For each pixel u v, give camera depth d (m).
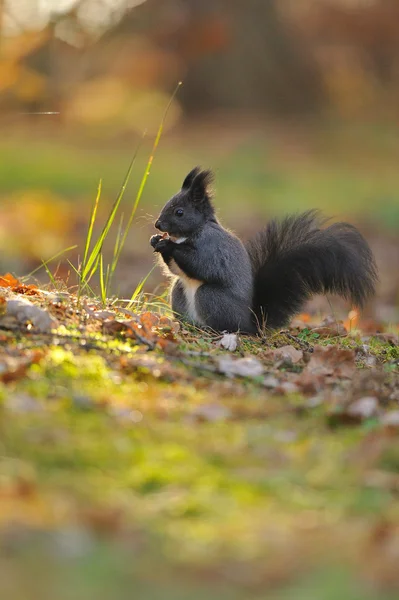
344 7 63.34
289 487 6.75
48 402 7.69
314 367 9.81
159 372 8.77
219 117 66.94
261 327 12.11
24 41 29.44
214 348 10.27
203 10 58.25
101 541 5.74
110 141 53.00
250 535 6.01
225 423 7.84
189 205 11.95
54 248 26.03
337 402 8.52
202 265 11.74
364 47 64.81
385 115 66.19
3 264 23.23
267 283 12.23
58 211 31.09
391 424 7.99
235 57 69.19
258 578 5.44
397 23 62.28
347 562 5.68
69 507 6.06
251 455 7.21
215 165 48.06
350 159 53.69
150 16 49.75
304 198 40.31
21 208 31.17
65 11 33.34
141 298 12.88
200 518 6.22
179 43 49.75
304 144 57.94
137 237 28.91
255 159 50.28
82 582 5.21
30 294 10.86
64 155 46.91
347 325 14.93
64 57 38.62
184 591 5.22
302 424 8.01
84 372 8.43
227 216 34.91
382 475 7.03
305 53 67.81
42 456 6.72
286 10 67.38
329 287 12.38
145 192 38.97
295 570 5.56
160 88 54.88
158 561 5.57
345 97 67.50
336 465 7.14
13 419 7.16
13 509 5.97
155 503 6.36
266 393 8.78
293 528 6.15
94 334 9.58
